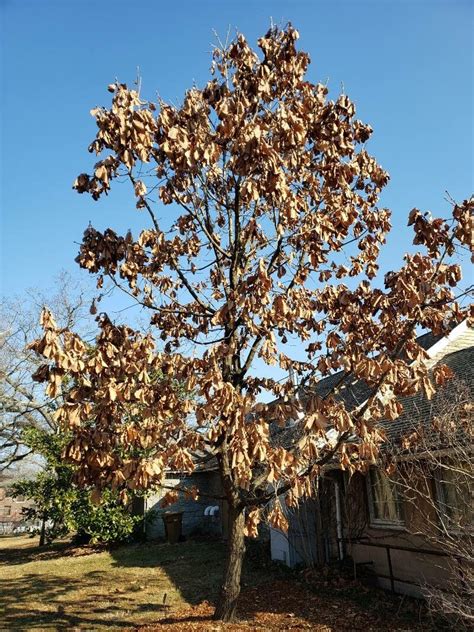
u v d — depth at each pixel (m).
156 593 9.84
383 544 9.25
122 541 18.25
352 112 7.64
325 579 9.85
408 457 7.56
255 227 7.42
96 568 13.21
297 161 7.15
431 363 11.79
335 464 9.49
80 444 5.81
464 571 6.42
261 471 7.70
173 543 17.38
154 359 6.10
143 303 7.46
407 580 8.95
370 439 5.79
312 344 7.66
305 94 7.48
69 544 19.09
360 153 7.84
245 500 7.15
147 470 5.52
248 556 13.26
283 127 6.58
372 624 7.18
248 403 5.46
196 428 6.62
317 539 10.86
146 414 5.98
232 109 6.69
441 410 7.61
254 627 7.07
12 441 22.42
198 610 8.16
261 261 5.82
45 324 5.39
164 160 7.13
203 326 8.20
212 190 8.00
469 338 13.00
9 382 22.33
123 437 5.82
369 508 10.26
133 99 6.00
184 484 20.42
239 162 6.27
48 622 8.09
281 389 7.10
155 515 18.84
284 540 11.88
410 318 5.93
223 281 7.57
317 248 7.48
